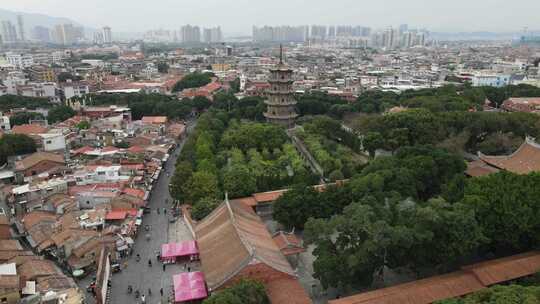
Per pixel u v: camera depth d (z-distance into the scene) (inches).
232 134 7175.2
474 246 3250.5
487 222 3484.3
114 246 4072.3
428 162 4680.1
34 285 3385.8
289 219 4259.4
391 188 4414.4
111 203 4884.4
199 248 3631.9
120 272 3826.3
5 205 5255.9
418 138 6486.2
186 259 4008.4
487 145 6151.6
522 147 5093.5
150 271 3843.5
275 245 3683.6
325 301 3331.7
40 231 4384.8
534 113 7273.6
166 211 5157.5
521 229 3363.7
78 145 7544.3
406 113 6845.5
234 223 3599.9
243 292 2824.8
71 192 5260.8
